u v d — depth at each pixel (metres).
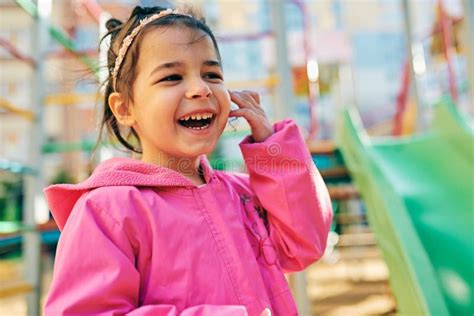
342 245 3.97
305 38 3.76
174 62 0.81
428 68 4.84
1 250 2.12
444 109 2.44
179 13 0.90
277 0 2.11
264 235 0.88
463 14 2.58
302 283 1.74
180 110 0.80
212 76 0.85
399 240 1.63
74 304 0.66
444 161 2.30
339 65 7.96
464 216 1.96
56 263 0.72
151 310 0.66
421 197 2.13
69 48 2.12
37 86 2.02
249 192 0.96
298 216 0.88
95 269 0.69
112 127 1.04
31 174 1.89
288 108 2.02
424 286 1.46
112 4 2.18
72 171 4.99
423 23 6.84
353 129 2.34
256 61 6.71
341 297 3.09
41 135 2.01
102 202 0.75
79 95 2.45
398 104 4.08
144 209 0.76
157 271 0.73
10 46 1.82
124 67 0.87
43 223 1.92
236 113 0.94
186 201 0.82
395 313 2.63
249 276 0.78
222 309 0.67
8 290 1.63
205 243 0.78
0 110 2.28
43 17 2.08
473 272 1.71
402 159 2.45
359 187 2.28
